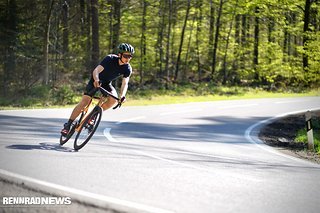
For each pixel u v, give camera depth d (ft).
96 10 156.35
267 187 33.37
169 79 197.57
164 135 64.34
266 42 219.20
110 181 30.73
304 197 31.22
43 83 133.08
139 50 195.21
